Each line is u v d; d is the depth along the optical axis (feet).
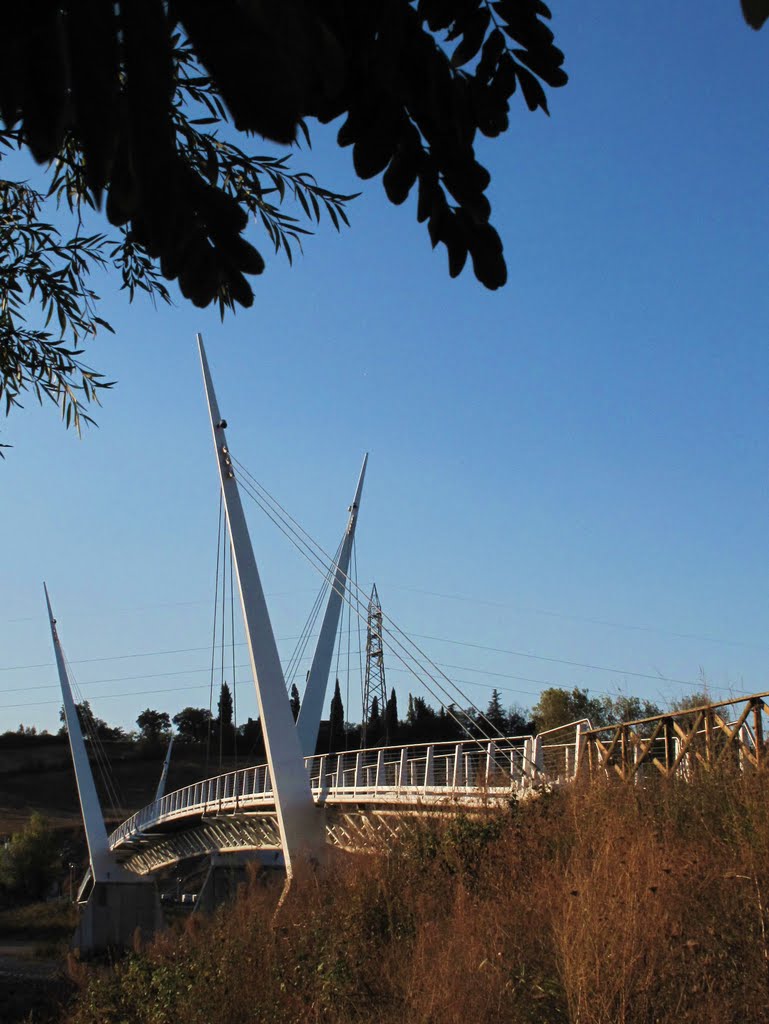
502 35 9.64
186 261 8.52
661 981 25.53
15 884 244.22
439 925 37.35
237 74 6.91
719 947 26.05
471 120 9.36
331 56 7.30
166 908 207.31
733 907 27.50
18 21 6.66
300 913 47.67
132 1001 48.93
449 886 42.19
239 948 44.50
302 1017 36.40
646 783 40.75
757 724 37.37
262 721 93.76
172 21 6.89
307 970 39.29
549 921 31.58
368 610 117.70
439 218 9.57
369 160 9.21
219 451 110.32
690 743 41.39
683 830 34.22
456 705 96.17
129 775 396.98
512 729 228.22
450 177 9.39
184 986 43.73
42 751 434.30
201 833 153.89
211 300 8.69
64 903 228.43
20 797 370.12
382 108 9.00
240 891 57.06
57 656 248.73
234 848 134.82
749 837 31.12
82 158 7.26
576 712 174.91
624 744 47.78
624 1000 24.54
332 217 17.85
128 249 24.22
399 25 8.63
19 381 31.30
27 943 186.09
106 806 362.33
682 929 27.30
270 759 91.81
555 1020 26.13
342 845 78.59
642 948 26.35
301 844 87.97
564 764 57.00
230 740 402.11
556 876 34.73
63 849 301.63
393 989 33.55
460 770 68.95
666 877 29.78
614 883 30.07
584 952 26.68
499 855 41.78
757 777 34.47
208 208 8.63
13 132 7.01
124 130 6.98
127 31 6.81
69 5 6.75
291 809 89.51
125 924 196.13
